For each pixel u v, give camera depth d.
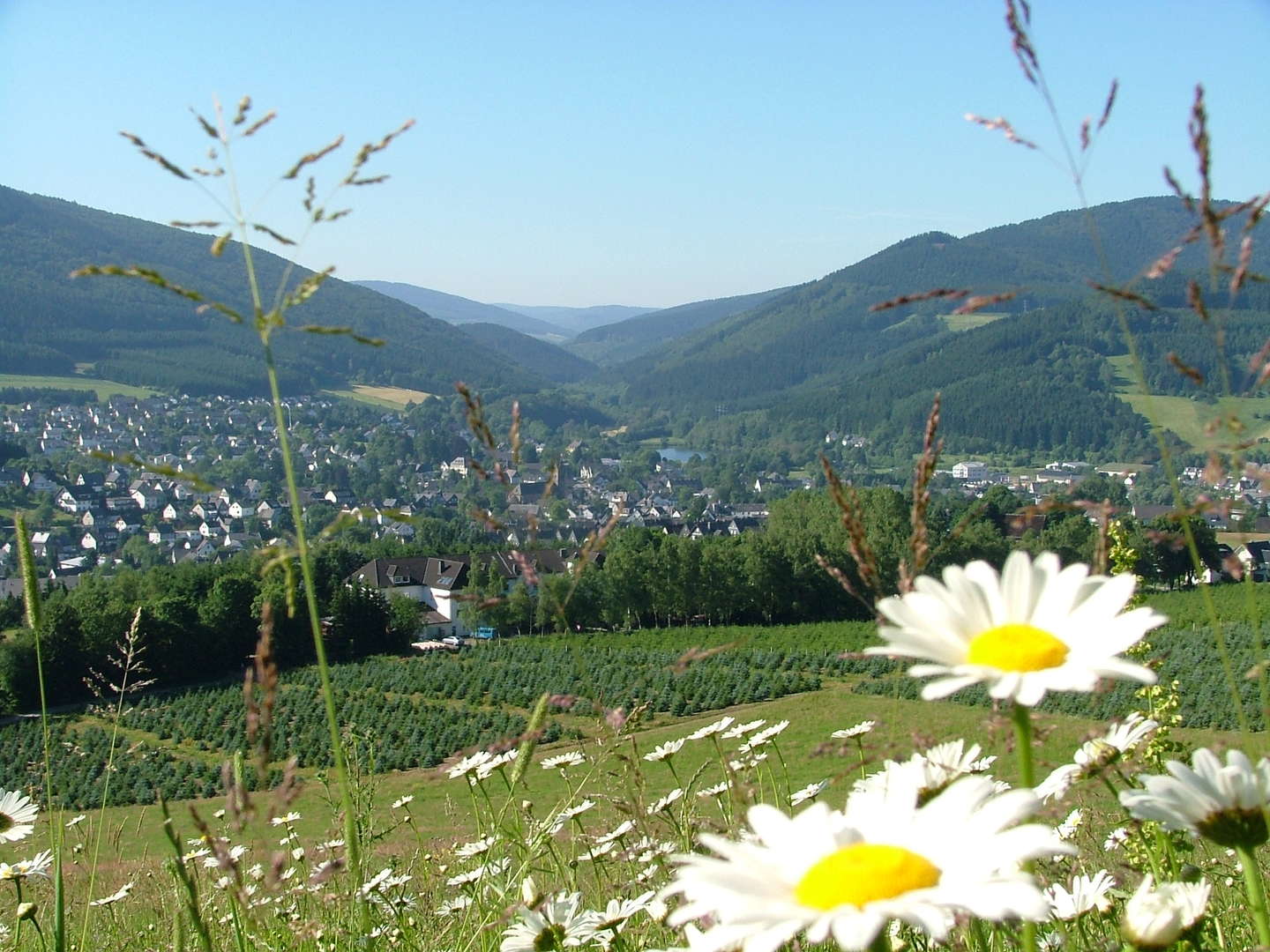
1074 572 1.77
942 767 2.09
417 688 57.50
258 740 2.37
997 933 2.34
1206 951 2.47
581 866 4.34
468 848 4.33
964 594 1.80
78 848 5.91
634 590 78.62
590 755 4.05
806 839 1.64
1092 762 2.27
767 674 55.03
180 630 54.56
